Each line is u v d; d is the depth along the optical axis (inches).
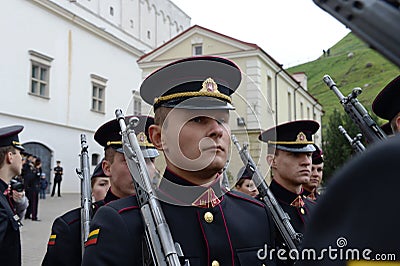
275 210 78.5
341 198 21.0
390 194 19.3
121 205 62.8
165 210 61.9
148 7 1062.4
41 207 559.2
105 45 860.6
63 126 755.4
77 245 100.0
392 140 20.1
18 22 672.4
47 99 722.2
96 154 815.1
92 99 823.7
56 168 713.0
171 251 53.4
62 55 756.6
